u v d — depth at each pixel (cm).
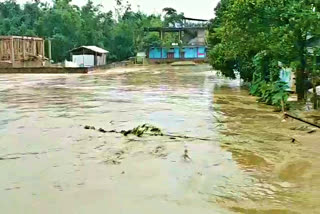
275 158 680
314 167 627
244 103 1341
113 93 1684
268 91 1329
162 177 584
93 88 1919
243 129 911
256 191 528
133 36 5259
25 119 1057
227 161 664
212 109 1213
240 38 1358
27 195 519
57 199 505
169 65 4566
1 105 1327
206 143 786
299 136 836
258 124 967
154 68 3925
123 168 627
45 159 681
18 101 1430
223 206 480
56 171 615
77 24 4750
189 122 1000
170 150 734
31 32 4519
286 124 962
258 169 621
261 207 476
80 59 4016
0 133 884
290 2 1203
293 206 479
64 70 3241
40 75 2983
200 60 4988
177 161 664
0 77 2766
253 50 1504
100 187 545
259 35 1305
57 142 799
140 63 4791
